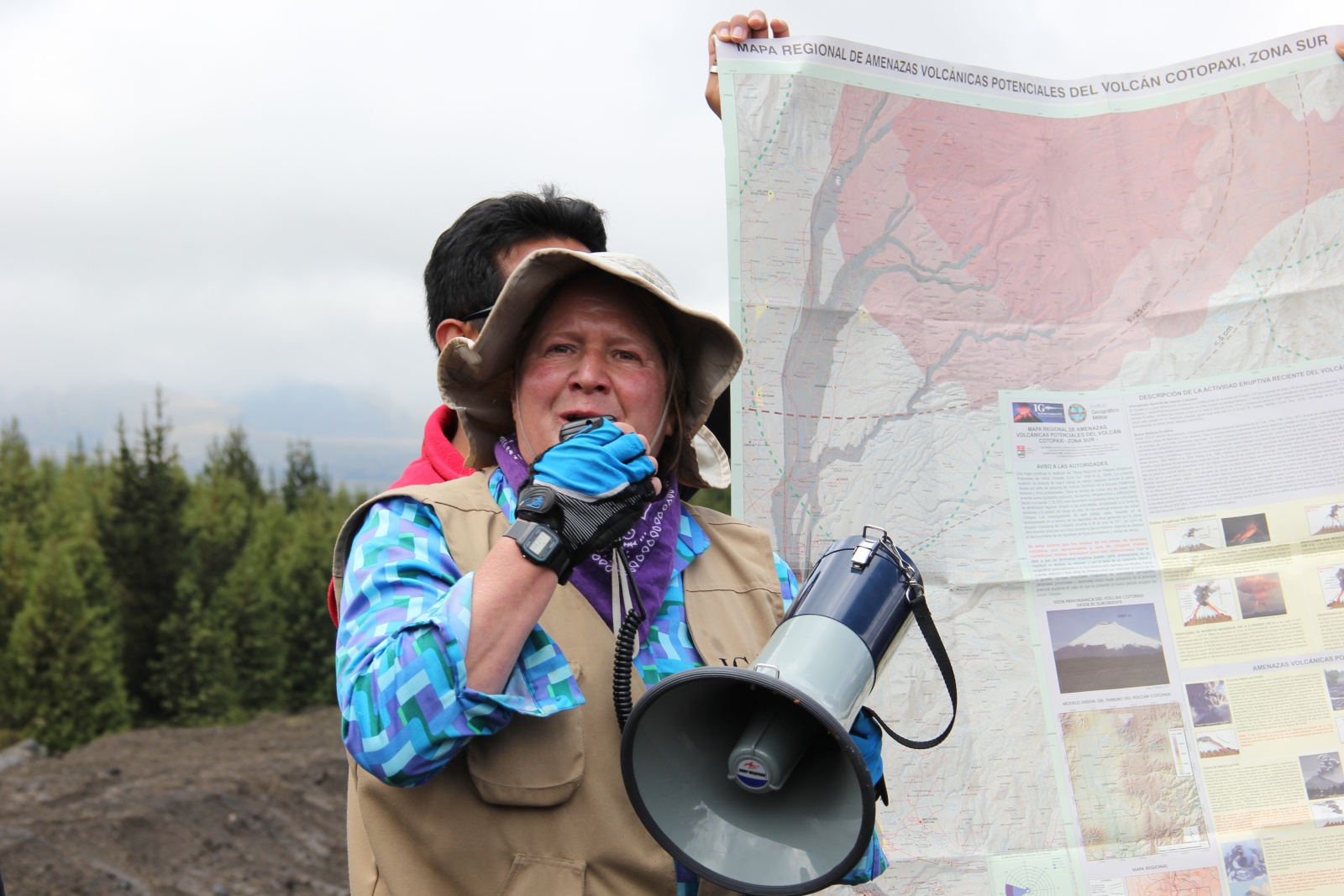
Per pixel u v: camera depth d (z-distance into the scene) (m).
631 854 1.40
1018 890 2.18
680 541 1.69
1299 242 2.43
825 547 2.28
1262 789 2.22
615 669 1.41
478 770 1.37
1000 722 2.26
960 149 2.49
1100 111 2.56
